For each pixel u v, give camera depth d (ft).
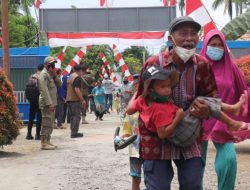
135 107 13.69
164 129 13.05
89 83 63.93
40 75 36.37
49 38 72.13
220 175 17.26
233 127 13.75
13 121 34.73
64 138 44.70
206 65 13.97
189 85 13.82
